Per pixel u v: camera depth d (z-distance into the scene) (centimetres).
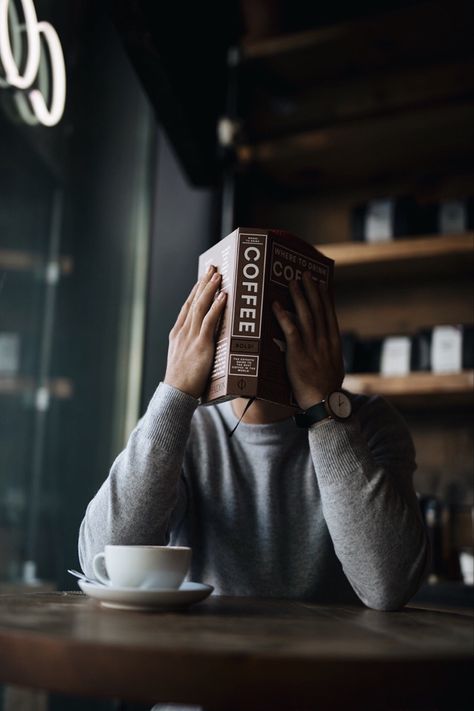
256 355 107
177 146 257
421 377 239
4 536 280
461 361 242
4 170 299
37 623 77
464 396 243
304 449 128
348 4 292
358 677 63
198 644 67
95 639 67
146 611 90
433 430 262
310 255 116
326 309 116
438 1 251
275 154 277
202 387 112
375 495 106
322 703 63
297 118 287
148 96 232
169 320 272
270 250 110
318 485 121
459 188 276
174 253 280
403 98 274
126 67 312
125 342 285
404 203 261
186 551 95
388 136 267
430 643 74
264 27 287
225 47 286
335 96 286
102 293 295
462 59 277
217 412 134
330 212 293
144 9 196
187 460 130
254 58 283
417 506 121
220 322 111
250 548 124
